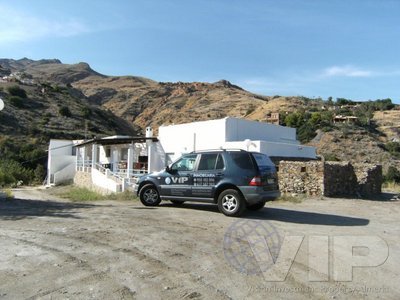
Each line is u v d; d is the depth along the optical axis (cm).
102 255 640
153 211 1138
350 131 7500
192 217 1036
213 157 1134
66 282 515
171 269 582
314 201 1628
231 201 1069
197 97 15775
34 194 3152
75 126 6762
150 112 15250
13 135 5734
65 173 4497
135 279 535
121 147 3606
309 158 2903
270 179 1103
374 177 2081
